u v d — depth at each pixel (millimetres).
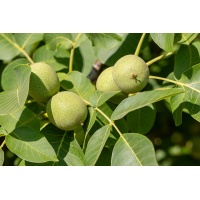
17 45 590
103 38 554
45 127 471
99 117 481
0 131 444
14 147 426
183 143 770
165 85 519
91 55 569
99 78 494
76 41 552
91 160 422
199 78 472
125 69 461
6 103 424
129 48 566
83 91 496
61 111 447
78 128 466
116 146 419
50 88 466
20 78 435
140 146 412
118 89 483
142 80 463
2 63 637
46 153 421
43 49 573
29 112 500
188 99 466
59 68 564
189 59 511
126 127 490
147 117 533
